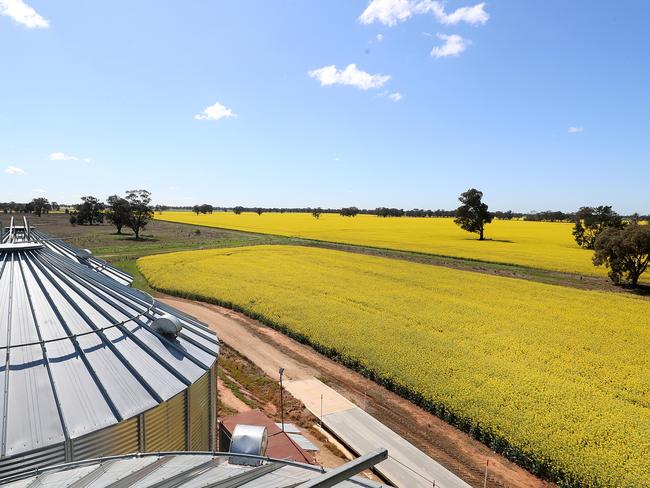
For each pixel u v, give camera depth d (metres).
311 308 36.75
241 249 77.00
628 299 41.38
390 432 18.56
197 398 13.12
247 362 27.36
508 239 95.25
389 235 104.31
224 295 42.38
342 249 81.69
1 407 9.30
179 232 118.62
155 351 13.00
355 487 7.54
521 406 19.61
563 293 43.75
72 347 11.55
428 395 21.03
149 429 10.91
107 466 8.66
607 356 26.33
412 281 49.22
